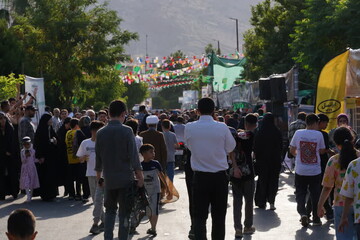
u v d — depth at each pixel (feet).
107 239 25.81
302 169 33.09
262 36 144.97
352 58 46.98
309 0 98.12
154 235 31.50
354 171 19.19
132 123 35.83
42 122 45.34
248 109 101.14
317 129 34.04
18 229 14.39
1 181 46.65
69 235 31.83
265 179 38.78
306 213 33.50
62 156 46.39
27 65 111.14
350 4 88.63
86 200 44.73
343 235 21.35
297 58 101.45
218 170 25.22
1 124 47.14
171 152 45.57
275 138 38.65
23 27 135.13
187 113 103.19
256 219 35.60
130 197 25.64
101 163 26.11
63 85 137.90
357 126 49.57
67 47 134.82
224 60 164.86
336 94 47.65
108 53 139.13
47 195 45.44
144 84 332.39
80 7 138.62
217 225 25.46
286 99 62.13
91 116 52.85
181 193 48.08
